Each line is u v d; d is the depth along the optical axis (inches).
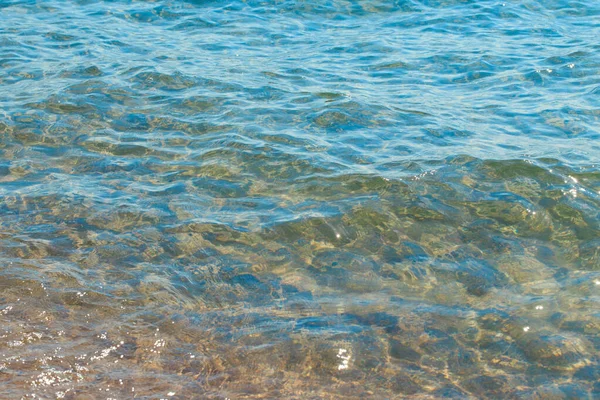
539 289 247.3
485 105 426.0
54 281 249.8
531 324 228.1
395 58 519.8
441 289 249.3
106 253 270.2
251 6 652.7
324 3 657.0
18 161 347.6
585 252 269.0
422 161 345.1
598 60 498.9
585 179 320.8
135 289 248.2
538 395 197.2
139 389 198.2
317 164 344.8
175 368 208.4
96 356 211.6
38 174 335.3
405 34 580.7
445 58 518.0
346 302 242.5
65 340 218.2
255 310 238.1
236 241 280.5
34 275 252.4
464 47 542.0
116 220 294.5
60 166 344.5
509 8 639.8
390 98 437.7
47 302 237.5
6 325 223.1
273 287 251.9
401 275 258.4
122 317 232.1
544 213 296.2
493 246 275.4
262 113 410.6
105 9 638.5
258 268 263.6
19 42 539.2
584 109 412.5
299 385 202.5
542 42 549.0
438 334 224.7
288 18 624.4
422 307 239.0
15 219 292.4
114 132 384.5
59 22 597.6
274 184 327.6
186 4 655.8
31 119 395.5
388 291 248.8
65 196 313.4
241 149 361.7
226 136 377.7
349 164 345.1
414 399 196.9
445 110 417.7
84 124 392.8
